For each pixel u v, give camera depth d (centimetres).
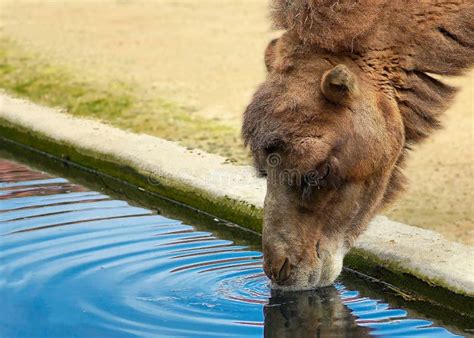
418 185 911
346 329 638
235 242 814
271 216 630
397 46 650
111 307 662
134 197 972
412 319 659
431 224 819
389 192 674
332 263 645
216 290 693
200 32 1569
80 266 738
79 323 635
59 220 853
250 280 714
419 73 666
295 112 604
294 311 662
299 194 623
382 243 747
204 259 762
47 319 643
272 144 600
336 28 630
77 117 1165
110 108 1196
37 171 1058
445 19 662
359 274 744
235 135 1072
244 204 864
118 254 767
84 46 1497
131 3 1833
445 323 657
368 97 630
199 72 1337
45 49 1486
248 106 616
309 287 650
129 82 1298
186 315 648
